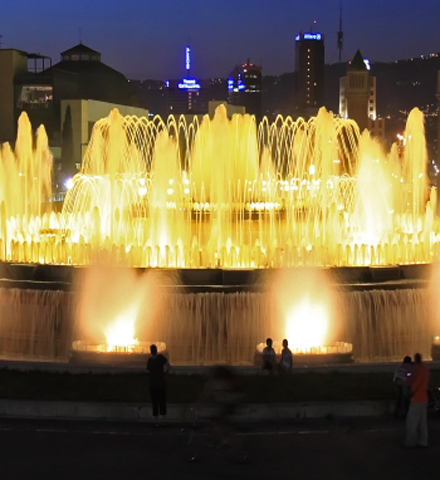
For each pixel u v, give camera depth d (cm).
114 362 2205
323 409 1677
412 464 1387
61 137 11819
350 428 1595
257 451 1456
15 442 1507
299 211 3597
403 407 1656
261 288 2648
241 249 3045
